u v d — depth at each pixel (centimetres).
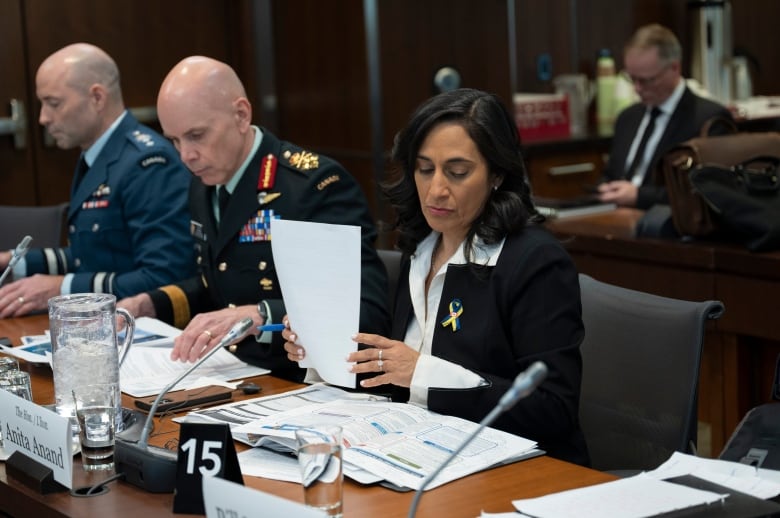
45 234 473
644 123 618
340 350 256
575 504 195
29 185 636
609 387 289
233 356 317
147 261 397
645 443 280
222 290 345
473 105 257
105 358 241
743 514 191
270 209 336
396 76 635
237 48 691
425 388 249
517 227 264
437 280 274
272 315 310
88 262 414
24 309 382
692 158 450
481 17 658
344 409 249
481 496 206
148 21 661
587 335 297
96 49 420
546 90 789
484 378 250
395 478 212
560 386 250
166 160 407
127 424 251
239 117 332
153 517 203
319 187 335
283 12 676
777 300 416
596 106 802
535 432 249
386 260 354
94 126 416
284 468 222
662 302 283
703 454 470
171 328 343
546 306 256
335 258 253
